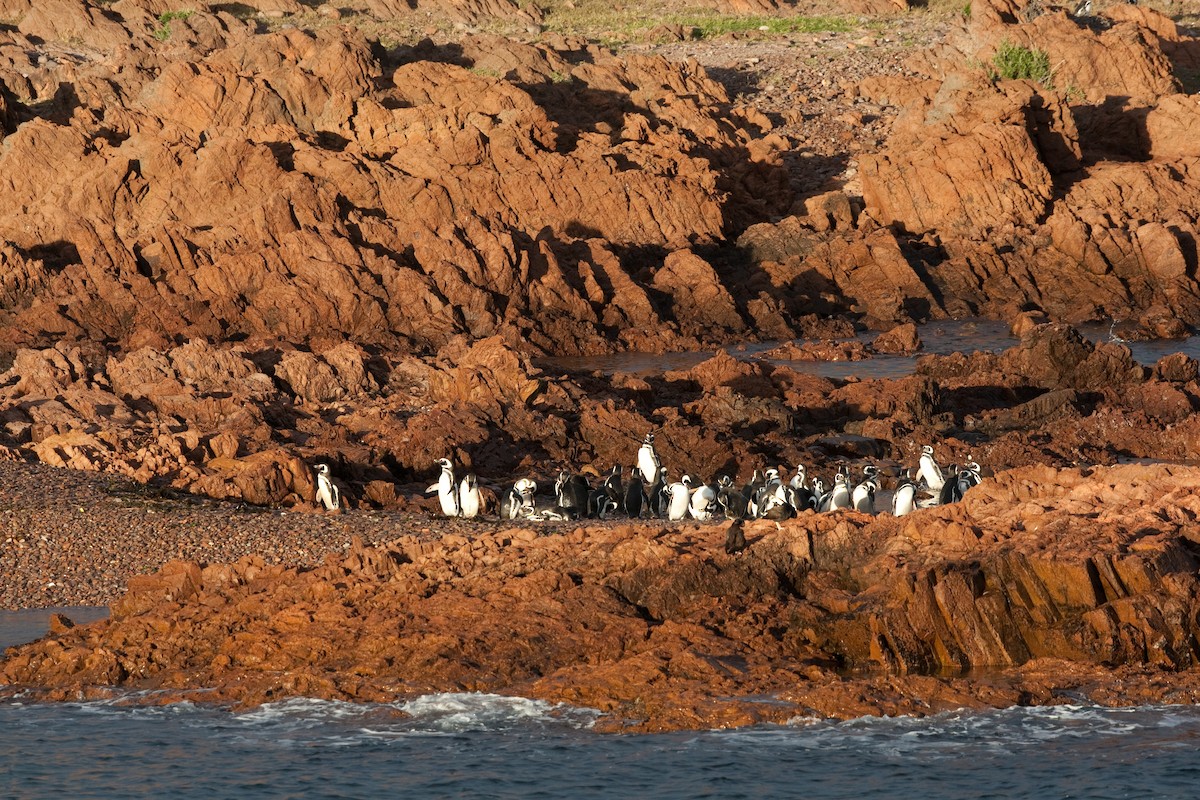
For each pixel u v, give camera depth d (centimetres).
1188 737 6159
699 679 6800
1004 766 5925
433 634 7175
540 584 7625
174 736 6406
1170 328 18825
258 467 10638
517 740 6275
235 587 8056
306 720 6556
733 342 19412
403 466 11938
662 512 10825
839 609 7381
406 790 5788
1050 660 6962
